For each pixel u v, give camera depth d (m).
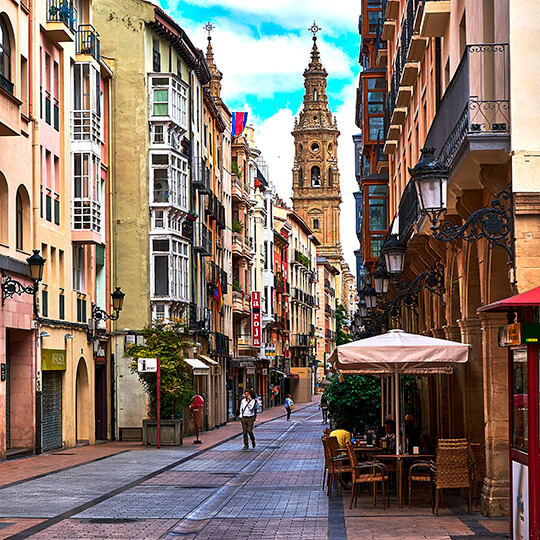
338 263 147.25
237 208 67.62
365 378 24.78
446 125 15.36
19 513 15.60
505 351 15.16
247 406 32.72
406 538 12.95
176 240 40.00
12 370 27.31
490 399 15.14
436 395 26.03
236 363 60.31
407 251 24.69
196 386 44.81
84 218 32.69
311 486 20.22
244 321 71.69
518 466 11.12
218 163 56.88
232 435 41.50
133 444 34.53
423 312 28.58
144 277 38.66
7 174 25.45
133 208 38.94
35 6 28.36
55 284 30.25
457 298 21.52
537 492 10.40
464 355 15.79
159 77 39.50
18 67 25.72
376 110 40.09
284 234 101.06
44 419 29.11
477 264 18.16
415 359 15.72
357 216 60.47
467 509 15.79
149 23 39.66
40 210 28.91
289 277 104.19
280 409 81.19
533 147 12.70
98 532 13.74
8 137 25.62
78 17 34.47
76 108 33.50
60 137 31.41
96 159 33.81
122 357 35.94
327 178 145.00
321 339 133.38
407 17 25.67
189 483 20.62
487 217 12.63
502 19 13.54
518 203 12.62
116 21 39.44
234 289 63.94
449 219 17.92
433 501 16.47
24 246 27.42
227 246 61.03
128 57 39.34
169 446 33.19
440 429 23.66
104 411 36.78
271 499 17.88
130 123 39.16
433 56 22.12
